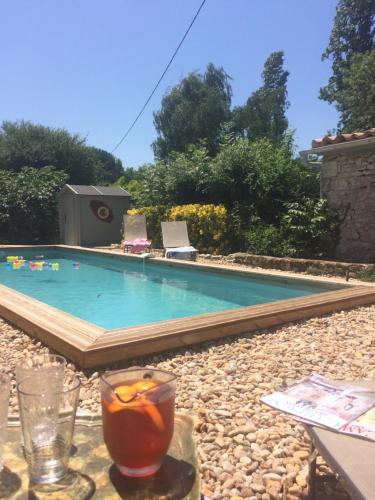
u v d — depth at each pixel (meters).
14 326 4.38
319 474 1.98
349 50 22.31
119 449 1.16
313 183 10.34
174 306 6.58
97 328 3.77
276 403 1.70
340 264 7.49
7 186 16.69
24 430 1.19
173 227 10.88
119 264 11.48
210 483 1.93
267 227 10.08
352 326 4.51
